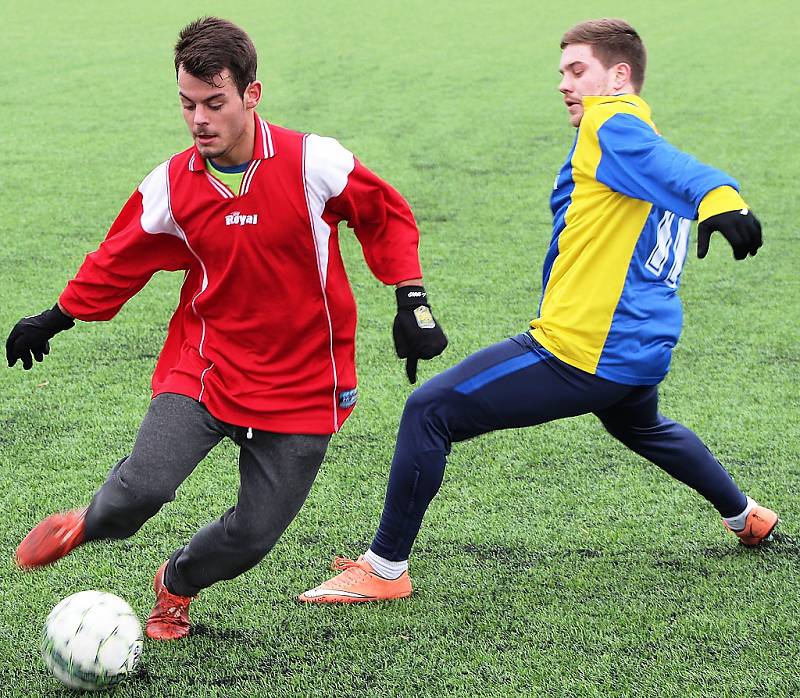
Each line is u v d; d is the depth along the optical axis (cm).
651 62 4903
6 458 1416
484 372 1034
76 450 1444
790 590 1097
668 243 1025
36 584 1116
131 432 1503
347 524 1256
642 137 962
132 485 902
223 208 884
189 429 927
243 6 6494
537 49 5150
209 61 834
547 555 1180
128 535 934
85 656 908
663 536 1219
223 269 905
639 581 1120
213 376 934
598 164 985
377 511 1288
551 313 1030
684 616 1049
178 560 994
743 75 4569
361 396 1634
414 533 1075
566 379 1027
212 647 1007
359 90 4191
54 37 5381
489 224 2591
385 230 938
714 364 1764
